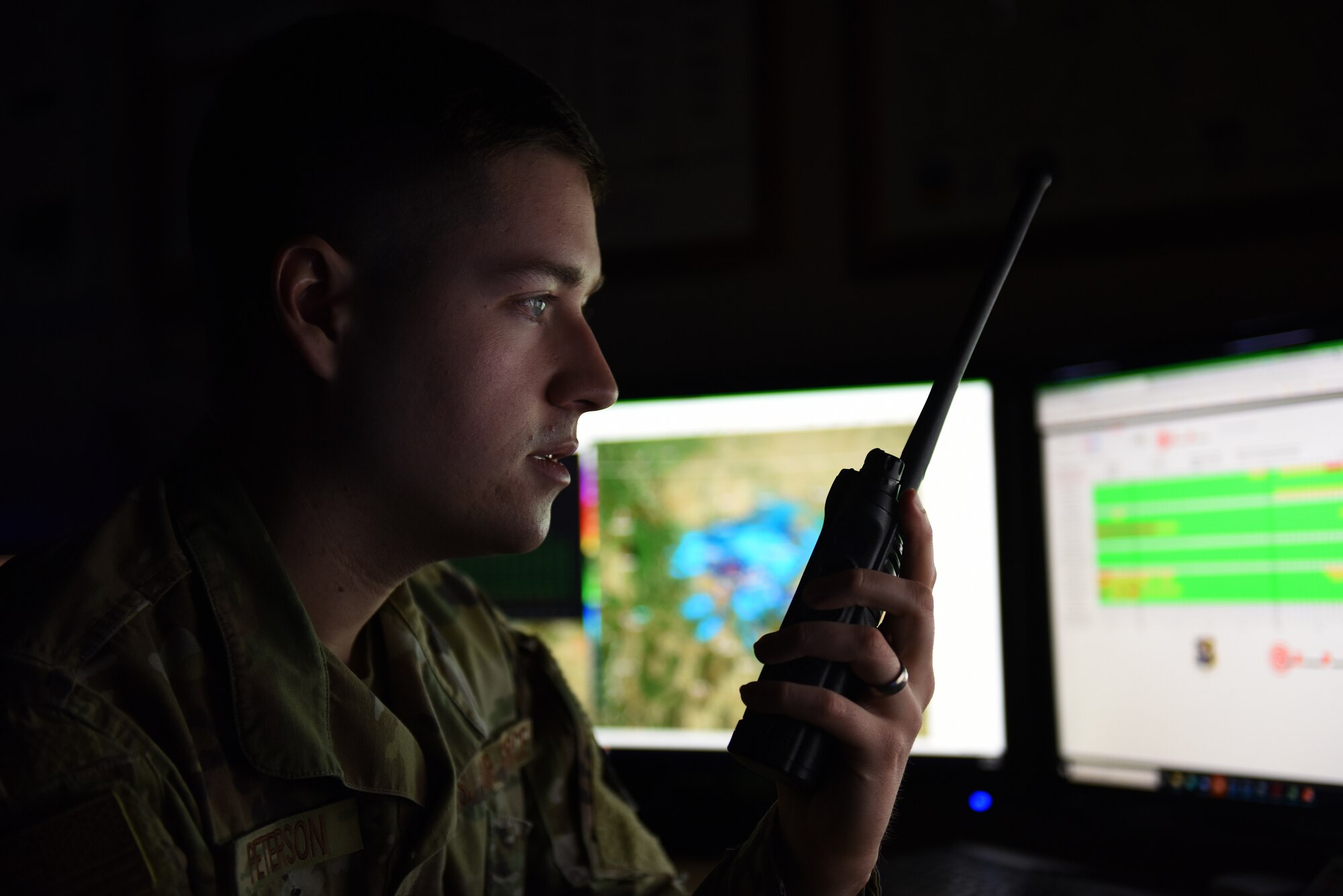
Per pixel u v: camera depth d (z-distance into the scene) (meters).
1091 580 0.90
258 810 0.51
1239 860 0.87
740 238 1.19
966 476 0.96
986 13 1.11
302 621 0.54
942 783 0.95
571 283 0.57
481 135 0.54
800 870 0.55
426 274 0.54
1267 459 0.81
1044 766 0.92
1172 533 0.86
